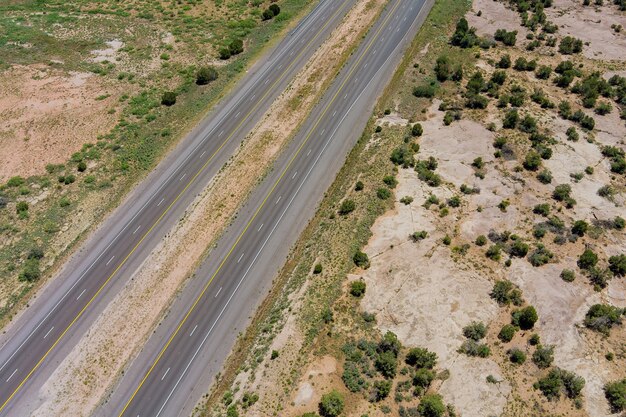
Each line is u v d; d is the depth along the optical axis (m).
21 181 80.81
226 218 74.44
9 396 57.25
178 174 81.69
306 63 103.56
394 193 72.31
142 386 57.19
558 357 54.06
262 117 91.31
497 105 88.62
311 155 82.88
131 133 89.00
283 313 59.97
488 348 54.41
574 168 77.00
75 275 68.69
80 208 77.25
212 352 59.59
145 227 74.12
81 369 59.22
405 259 63.41
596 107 89.38
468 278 61.22
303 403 50.84
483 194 72.31
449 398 51.00
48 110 93.00
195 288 66.19
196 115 92.69
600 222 69.00
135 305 64.94
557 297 59.31
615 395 49.97
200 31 115.56
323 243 67.19
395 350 54.47
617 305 59.12
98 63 105.00
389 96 92.00
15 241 73.00
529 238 66.44
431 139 81.75
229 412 51.25
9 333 62.97
